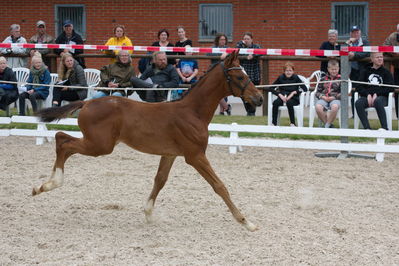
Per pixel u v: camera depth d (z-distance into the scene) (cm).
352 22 2044
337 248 662
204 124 741
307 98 1466
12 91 1484
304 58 1636
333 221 772
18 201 859
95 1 2150
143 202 866
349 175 1045
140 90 1397
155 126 732
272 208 837
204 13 2108
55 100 1443
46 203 851
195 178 1012
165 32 1686
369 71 1310
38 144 1320
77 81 1458
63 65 1462
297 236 704
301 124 1376
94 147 732
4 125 1487
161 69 1412
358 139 1370
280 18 2066
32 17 2181
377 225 754
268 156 1226
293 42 2067
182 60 1641
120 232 723
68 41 1722
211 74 748
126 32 2147
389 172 1078
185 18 2114
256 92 742
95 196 894
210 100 746
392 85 1223
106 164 1119
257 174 1052
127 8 2136
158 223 766
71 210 820
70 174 1033
